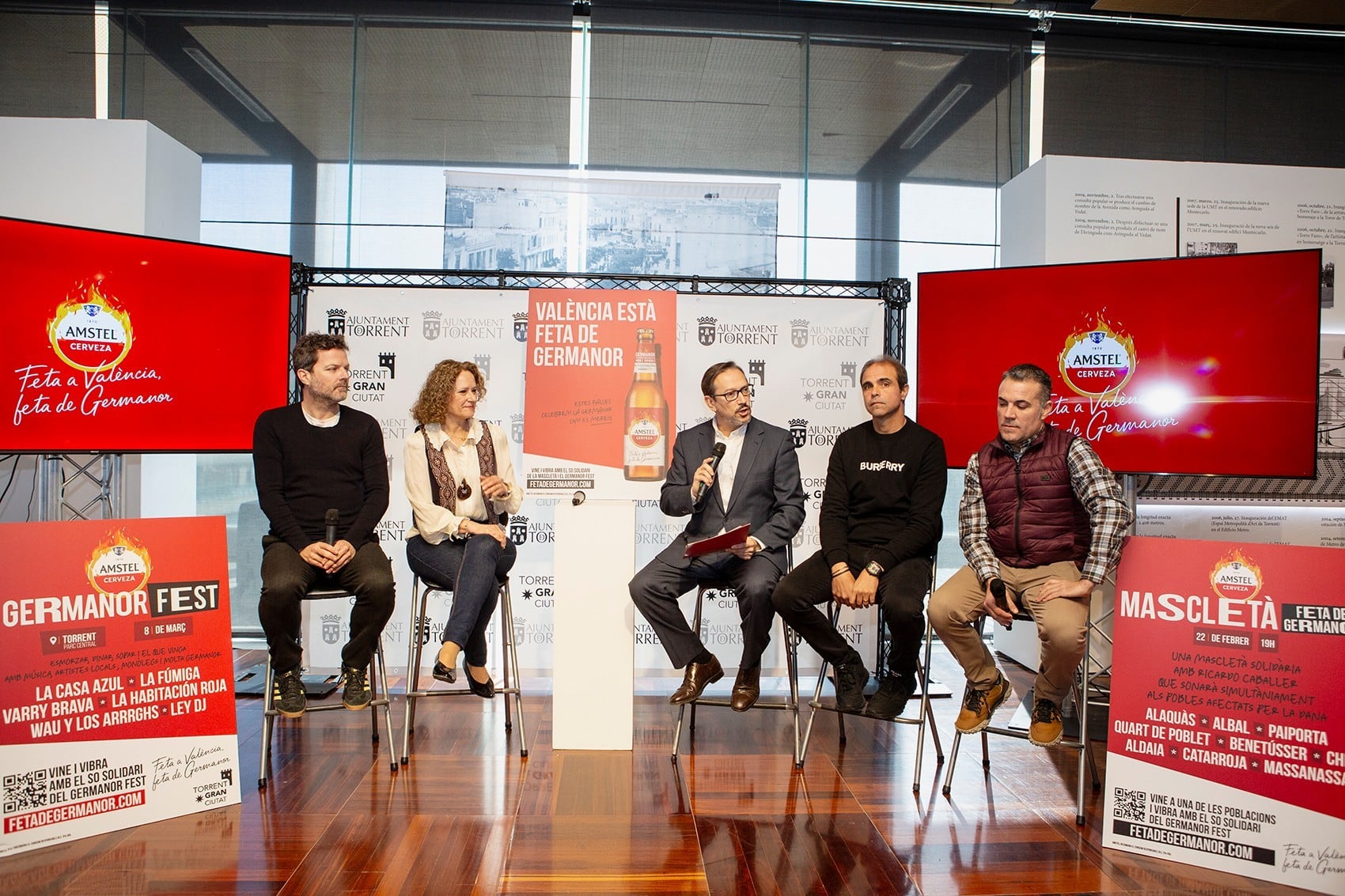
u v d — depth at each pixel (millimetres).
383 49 5051
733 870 2125
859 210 5184
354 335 3922
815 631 2936
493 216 4820
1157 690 2312
